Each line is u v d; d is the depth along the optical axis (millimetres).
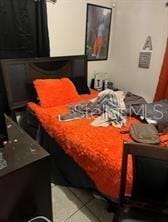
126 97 2566
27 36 2371
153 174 1095
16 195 1093
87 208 1662
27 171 1087
